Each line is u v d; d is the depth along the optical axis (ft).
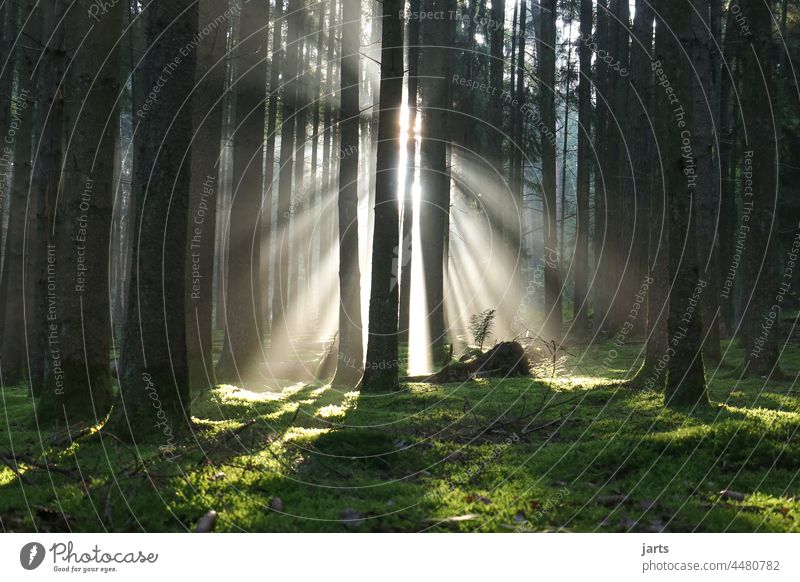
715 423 27.71
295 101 91.20
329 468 22.58
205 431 27.25
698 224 46.01
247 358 52.26
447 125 69.15
